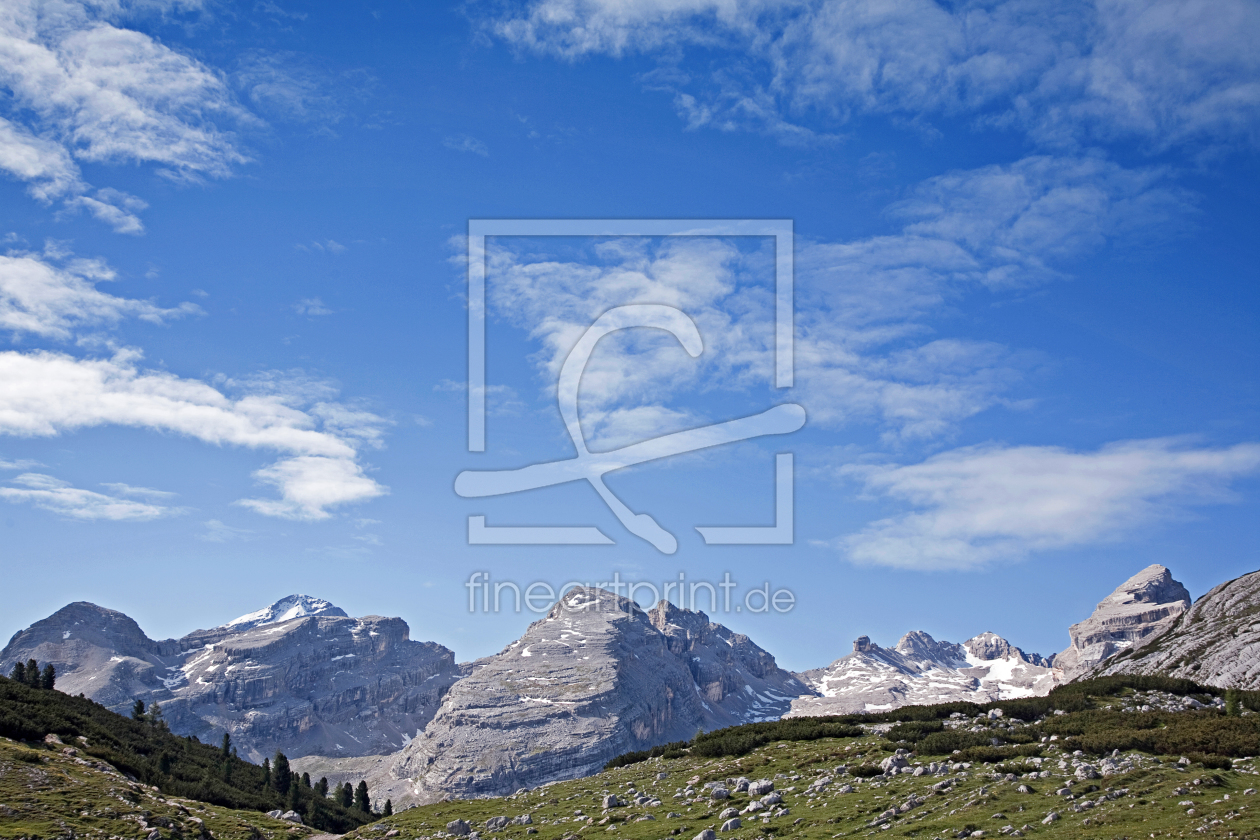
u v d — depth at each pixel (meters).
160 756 128.38
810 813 52.12
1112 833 40.47
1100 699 81.19
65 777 85.94
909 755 65.44
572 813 63.22
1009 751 60.50
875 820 48.50
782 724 86.81
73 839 70.56
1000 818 45.09
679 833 52.41
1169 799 44.75
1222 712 71.62
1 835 68.62
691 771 73.62
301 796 165.88
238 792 138.88
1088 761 55.47
